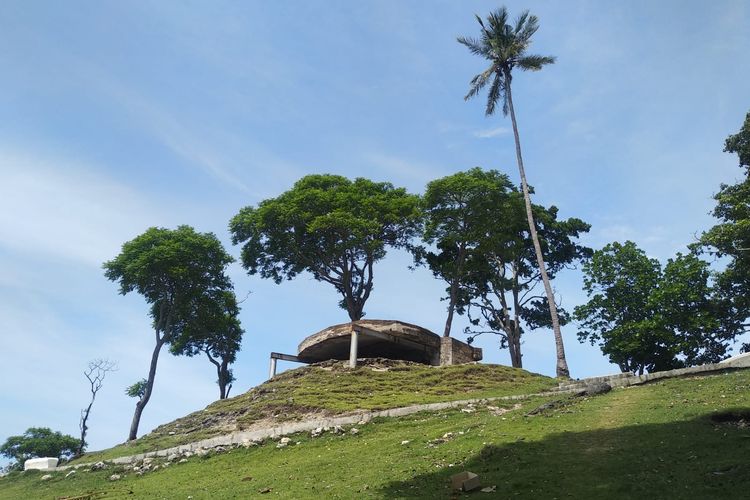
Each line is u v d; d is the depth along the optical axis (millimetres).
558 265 51125
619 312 39625
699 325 36312
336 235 47688
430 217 46531
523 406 24625
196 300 43281
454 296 44781
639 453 15375
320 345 38750
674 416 18312
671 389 22781
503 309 47844
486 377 33219
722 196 36000
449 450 18750
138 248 42531
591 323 40562
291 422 27016
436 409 25766
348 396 29484
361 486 16594
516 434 19125
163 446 27812
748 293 36438
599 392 24422
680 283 37531
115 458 27031
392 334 37250
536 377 33844
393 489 15836
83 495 21109
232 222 50719
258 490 17969
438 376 33094
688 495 12164
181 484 20703
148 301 43781
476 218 45250
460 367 34469
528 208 39781
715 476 12930
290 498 16562
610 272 40156
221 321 44656
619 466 14594
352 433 23672
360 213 47062
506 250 45719
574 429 18844
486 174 47312
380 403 27750
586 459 15633
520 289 49969
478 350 41375
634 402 21391
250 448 24031
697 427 16812
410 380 32625
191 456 24672
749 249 32844
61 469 26922
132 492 20469
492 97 42688
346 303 48062
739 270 35781
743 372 23953
